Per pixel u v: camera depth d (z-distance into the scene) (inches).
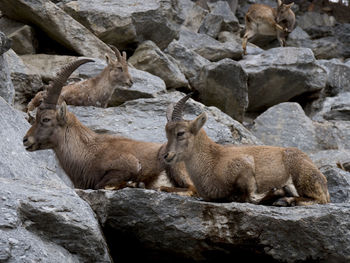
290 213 575.5
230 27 2118.6
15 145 749.3
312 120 1489.9
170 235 592.1
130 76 1187.3
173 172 672.4
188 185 668.7
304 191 613.9
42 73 1250.0
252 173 614.5
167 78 1423.5
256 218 571.8
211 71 1412.4
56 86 706.2
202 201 592.7
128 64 1322.6
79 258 535.2
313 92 1625.2
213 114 1095.0
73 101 1126.4
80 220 535.8
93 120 964.0
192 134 629.3
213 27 2062.0
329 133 1357.0
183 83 1438.2
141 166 679.7
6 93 935.7
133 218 594.6
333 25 2645.2
